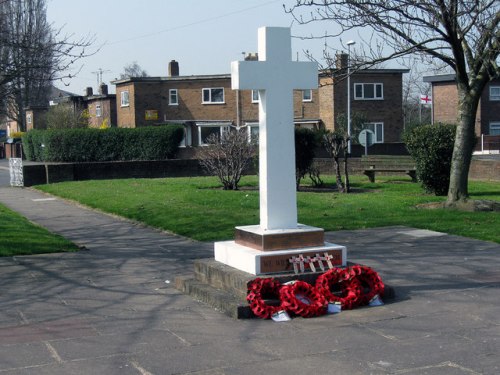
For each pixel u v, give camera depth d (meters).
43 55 13.19
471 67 15.22
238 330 6.62
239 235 8.07
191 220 14.20
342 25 14.14
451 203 15.38
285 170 7.76
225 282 7.61
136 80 51.31
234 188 21.25
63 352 6.01
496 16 13.54
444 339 6.21
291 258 7.47
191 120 51.84
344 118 42.62
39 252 11.04
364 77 47.34
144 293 8.25
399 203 16.33
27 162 43.28
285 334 6.46
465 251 10.55
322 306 7.06
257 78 7.58
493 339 6.18
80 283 8.84
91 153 40.34
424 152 18.45
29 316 7.23
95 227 14.48
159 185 22.59
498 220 13.49
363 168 26.89
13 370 5.56
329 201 16.97
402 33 14.17
